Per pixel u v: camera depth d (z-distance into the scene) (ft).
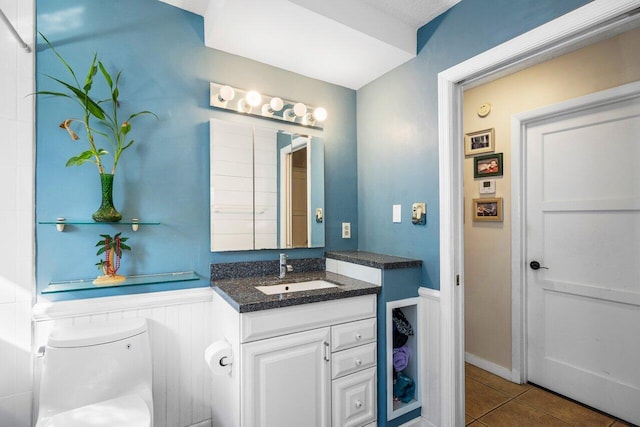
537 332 7.28
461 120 5.78
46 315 4.56
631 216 5.84
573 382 6.64
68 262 4.79
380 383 5.62
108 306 4.95
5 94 4.41
